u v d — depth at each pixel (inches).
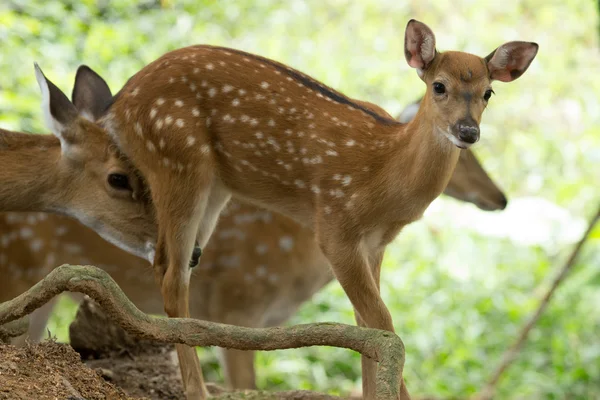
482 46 922.7
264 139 306.7
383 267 650.2
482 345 584.4
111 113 331.3
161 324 221.1
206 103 309.0
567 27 965.2
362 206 295.6
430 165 287.1
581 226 729.6
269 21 838.5
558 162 837.2
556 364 566.6
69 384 222.2
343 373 550.3
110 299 215.6
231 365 425.7
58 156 357.4
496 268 670.5
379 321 295.3
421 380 547.8
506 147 860.0
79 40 660.7
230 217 432.8
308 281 449.1
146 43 695.1
